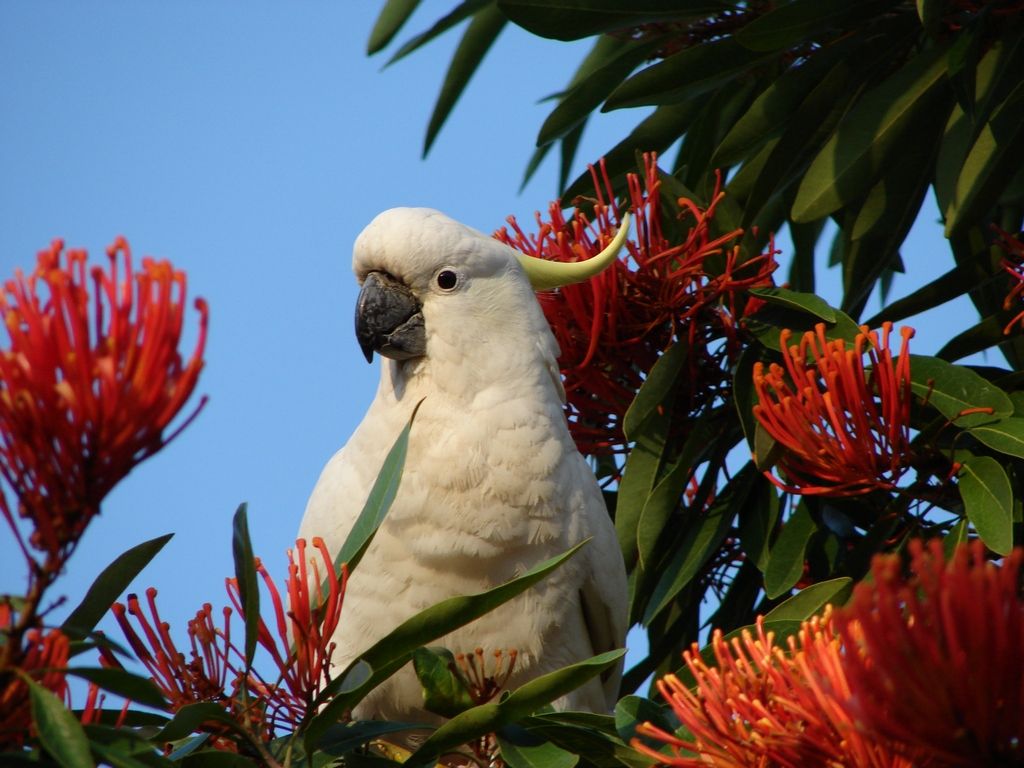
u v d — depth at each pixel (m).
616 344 6.89
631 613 7.05
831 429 5.95
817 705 3.65
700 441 6.86
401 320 6.39
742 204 7.23
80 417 3.10
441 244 6.38
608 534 6.51
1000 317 6.67
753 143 7.29
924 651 3.08
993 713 3.07
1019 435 5.80
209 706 4.08
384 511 4.45
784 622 5.05
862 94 7.21
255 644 4.25
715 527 6.84
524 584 4.19
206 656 4.84
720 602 7.76
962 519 5.93
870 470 5.79
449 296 6.37
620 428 7.23
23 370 3.11
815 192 6.78
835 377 5.75
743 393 6.52
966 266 6.77
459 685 4.73
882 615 3.11
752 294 6.73
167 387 3.15
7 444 3.13
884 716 3.17
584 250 6.90
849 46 7.11
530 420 6.28
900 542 6.32
